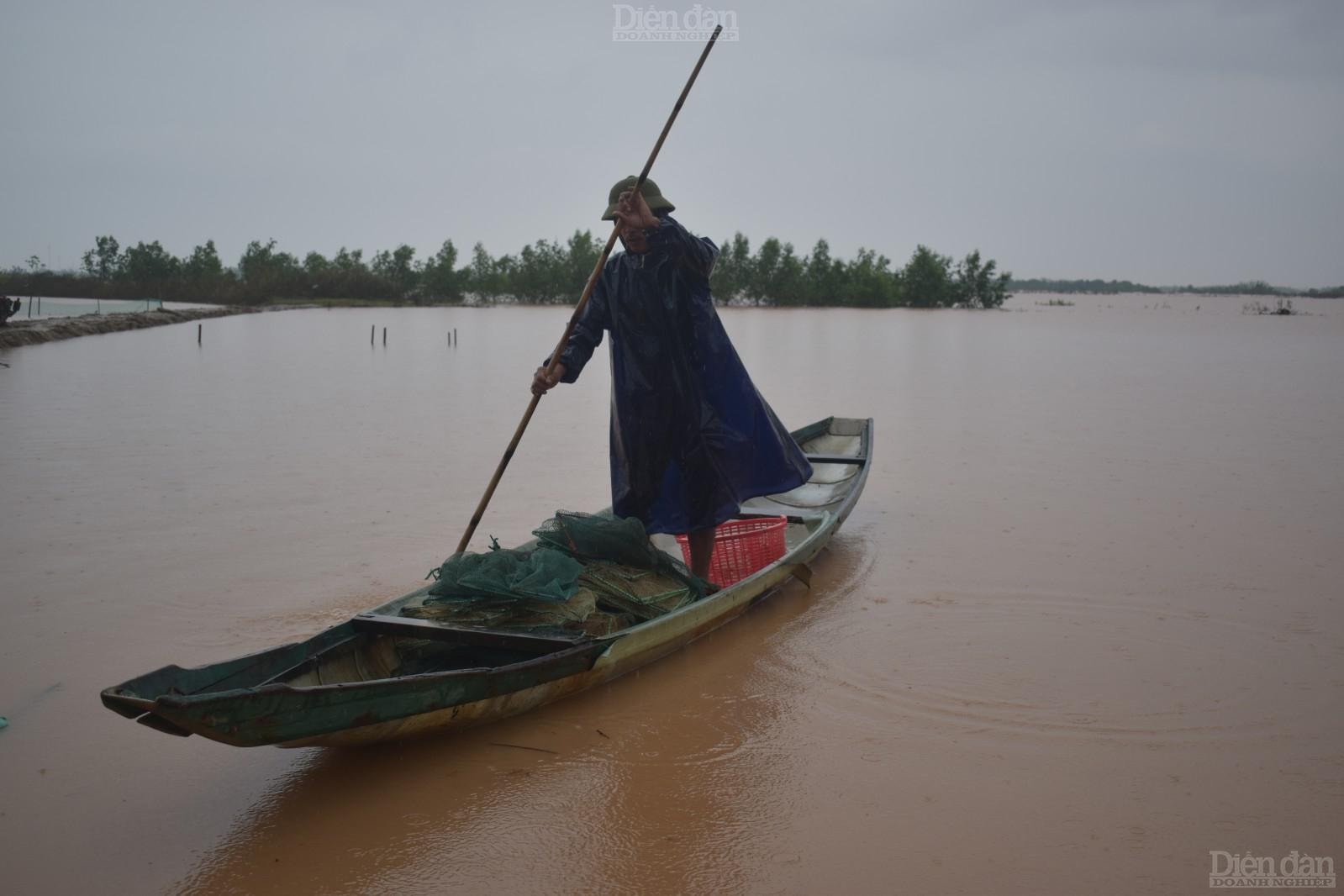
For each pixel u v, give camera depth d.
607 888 3.87
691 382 6.23
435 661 5.28
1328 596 6.89
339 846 4.10
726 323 46.75
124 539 8.09
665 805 4.42
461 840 4.16
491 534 8.30
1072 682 5.61
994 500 9.67
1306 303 120.00
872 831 4.22
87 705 5.25
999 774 4.66
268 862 3.99
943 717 5.21
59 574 7.21
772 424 6.58
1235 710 5.25
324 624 6.31
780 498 8.89
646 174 5.84
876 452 12.20
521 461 11.32
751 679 5.66
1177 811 4.36
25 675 5.57
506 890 3.85
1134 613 6.62
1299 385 19.92
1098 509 9.27
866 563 7.72
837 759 4.80
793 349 29.55
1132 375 21.95
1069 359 26.53
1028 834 4.20
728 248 73.12
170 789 4.50
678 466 6.31
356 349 28.27
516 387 18.88
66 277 62.31
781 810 4.38
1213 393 18.36
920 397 17.70
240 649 5.91
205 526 8.48
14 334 26.94
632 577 5.87
